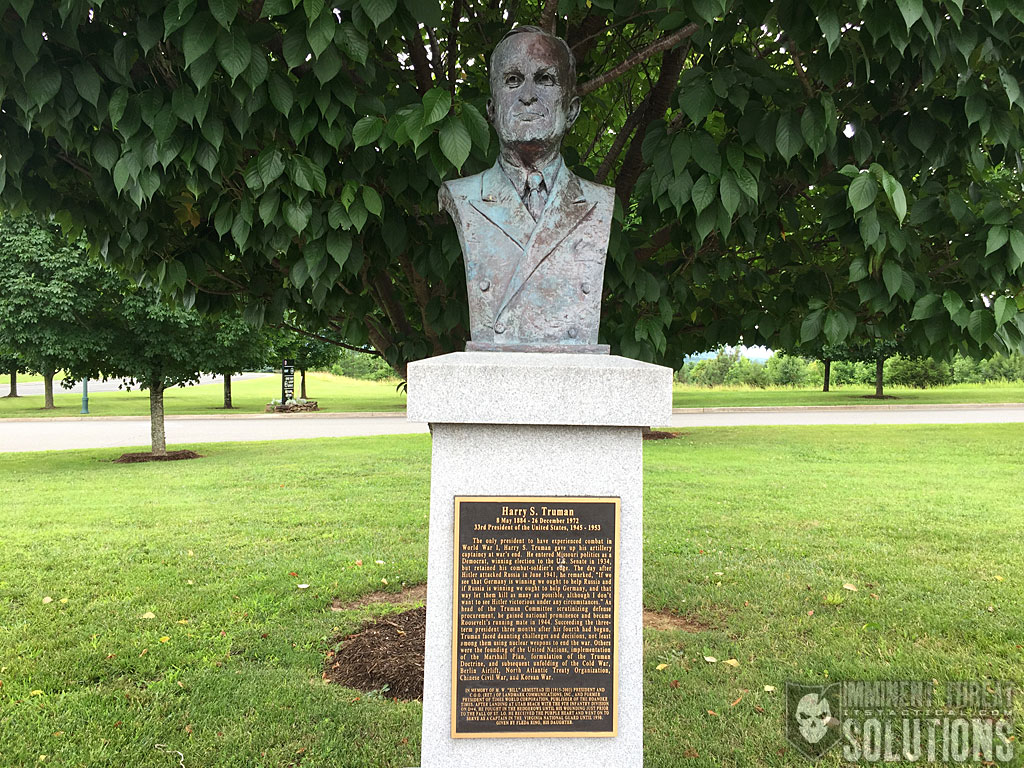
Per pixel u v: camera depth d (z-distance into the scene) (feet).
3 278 37.73
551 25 10.39
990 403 93.30
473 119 8.98
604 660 9.18
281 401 96.73
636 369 8.71
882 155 11.36
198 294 14.71
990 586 19.90
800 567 21.75
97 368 43.32
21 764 11.66
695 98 9.41
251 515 28.60
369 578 20.51
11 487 35.12
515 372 8.66
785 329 13.50
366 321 14.37
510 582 9.11
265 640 16.22
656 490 33.63
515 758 9.20
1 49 8.62
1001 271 10.25
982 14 9.46
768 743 12.41
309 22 8.11
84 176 12.12
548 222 9.94
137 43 9.18
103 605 18.34
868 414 81.35
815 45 9.87
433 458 9.09
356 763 11.76
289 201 9.70
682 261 13.03
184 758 11.85
